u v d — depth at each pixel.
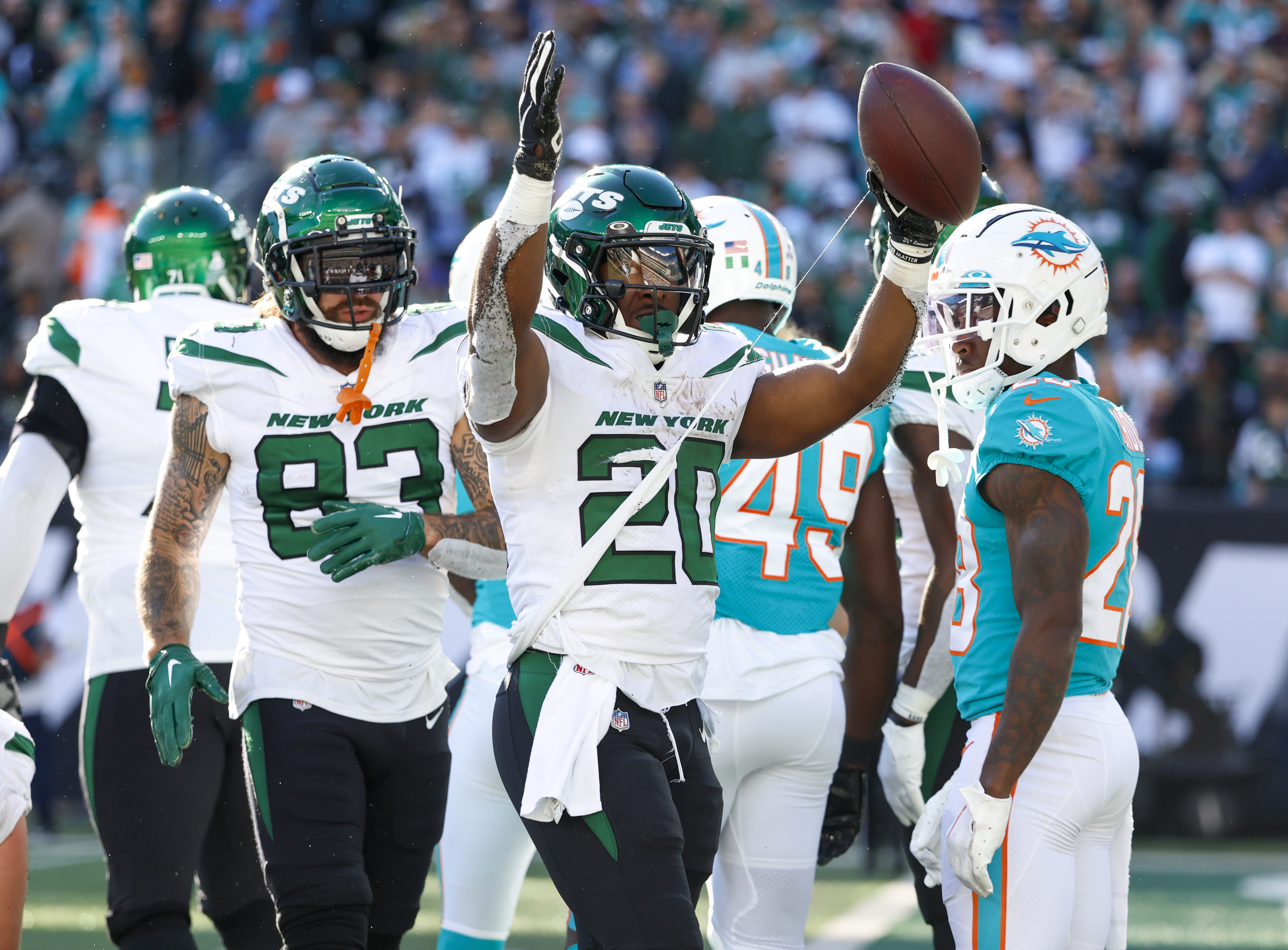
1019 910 9.96
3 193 42.03
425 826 11.30
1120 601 10.41
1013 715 9.76
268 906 12.90
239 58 44.81
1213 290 37.38
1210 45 44.59
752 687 12.34
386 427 11.10
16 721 10.27
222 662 12.98
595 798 9.23
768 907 12.62
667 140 44.16
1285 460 33.31
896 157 9.26
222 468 11.12
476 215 42.53
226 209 14.48
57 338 13.36
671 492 9.73
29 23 47.47
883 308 9.60
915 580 14.20
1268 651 28.33
